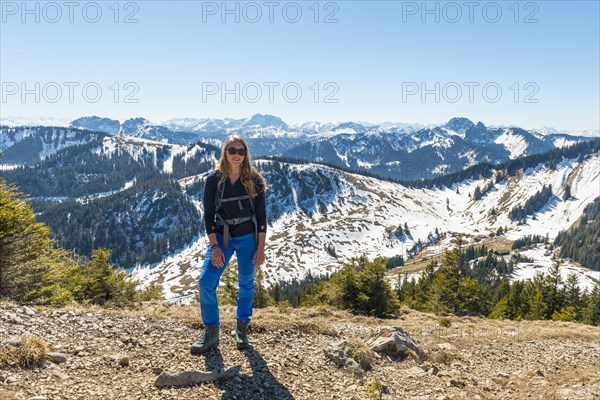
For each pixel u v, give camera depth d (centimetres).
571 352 1204
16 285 1875
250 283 676
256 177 623
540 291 7162
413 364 808
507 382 784
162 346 672
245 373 609
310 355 738
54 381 504
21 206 1953
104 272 2364
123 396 491
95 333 696
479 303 5684
